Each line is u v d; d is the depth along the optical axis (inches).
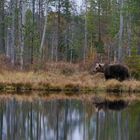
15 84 1384.1
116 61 2043.6
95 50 2485.2
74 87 1389.0
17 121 810.2
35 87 1390.3
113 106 1029.2
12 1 2155.5
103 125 775.7
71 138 674.8
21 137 678.5
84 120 831.7
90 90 1387.8
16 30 2294.5
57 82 1412.4
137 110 956.6
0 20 2529.5
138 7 2368.4
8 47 2460.6
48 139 665.0
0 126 761.6
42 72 1617.9
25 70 1681.8
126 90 1391.5
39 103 1062.4
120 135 689.6
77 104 1057.5
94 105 1040.2
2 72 1560.0
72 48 2527.1
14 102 1071.0
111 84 1397.6
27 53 2204.7
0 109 946.1
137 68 1603.1
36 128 748.6
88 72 1667.1
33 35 2037.4
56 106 1012.5
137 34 2551.7
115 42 2508.6
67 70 1697.8
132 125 773.9
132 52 2324.1
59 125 778.8
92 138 668.7
